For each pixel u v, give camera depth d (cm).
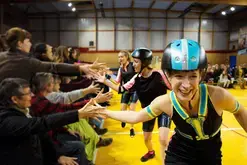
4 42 257
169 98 142
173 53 125
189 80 124
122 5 1956
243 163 338
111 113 176
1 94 175
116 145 410
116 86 307
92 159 319
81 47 2097
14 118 169
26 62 233
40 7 1898
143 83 299
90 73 273
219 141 146
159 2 1861
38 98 242
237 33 2041
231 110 143
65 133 292
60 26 2080
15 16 1794
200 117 133
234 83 1359
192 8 2017
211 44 2164
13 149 171
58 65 253
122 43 2088
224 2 1454
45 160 217
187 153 146
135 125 538
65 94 290
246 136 459
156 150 382
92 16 2064
